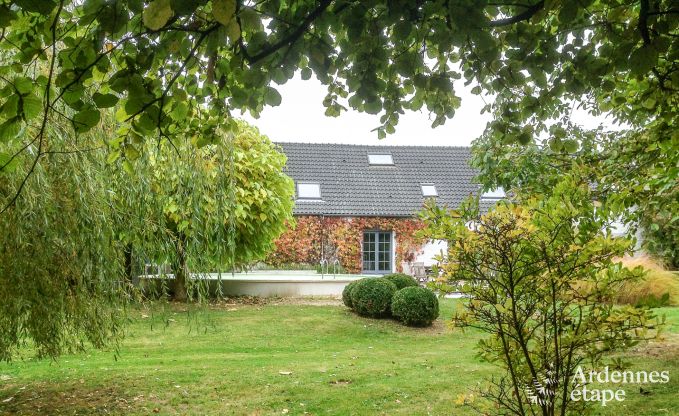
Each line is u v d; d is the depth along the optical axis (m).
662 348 6.46
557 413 3.01
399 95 3.02
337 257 17.91
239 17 1.62
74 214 3.54
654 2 2.13
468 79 2.82
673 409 4.27
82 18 1.67
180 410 4.68
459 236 2.60
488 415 2.98
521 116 2.96
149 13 1.37
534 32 2.40
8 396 5.05
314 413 4.59
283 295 12.83
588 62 2.45
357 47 2.34
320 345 7.94
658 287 8.66
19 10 1.78
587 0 1.86
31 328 3.85
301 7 2.09
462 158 20.34
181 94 2.19
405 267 18.11
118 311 4.06
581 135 5.41
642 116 4.12
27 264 3.46
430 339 8.52
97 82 3.33
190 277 4.17
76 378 5.68
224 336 8.32
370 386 5.34
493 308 2.75
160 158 3.88
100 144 3.62
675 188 4.42
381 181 19.14
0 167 1.69
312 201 18.14
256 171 10.70
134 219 3.92
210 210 4.31
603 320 2.53
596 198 4.55
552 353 2.71
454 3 1.80
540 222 2.65
